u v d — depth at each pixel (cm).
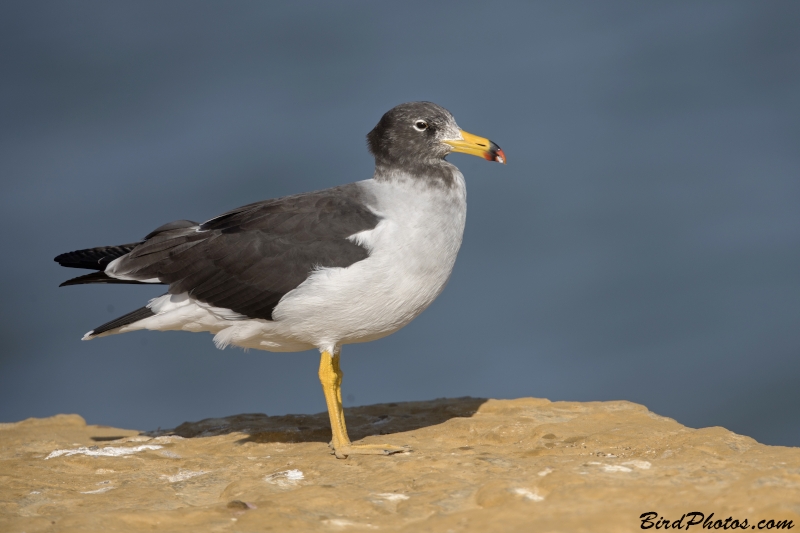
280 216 1262
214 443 1320
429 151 1287
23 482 1099
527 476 967
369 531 841
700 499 838
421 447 1224
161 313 1299
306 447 1273
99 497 1024
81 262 1425
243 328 1273
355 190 1302
